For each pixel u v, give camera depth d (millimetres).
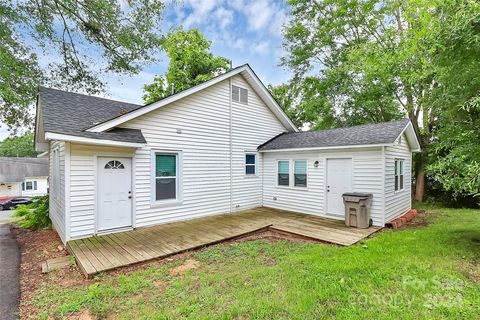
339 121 14594
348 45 13727
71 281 3926
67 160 5547
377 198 6938
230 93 9047
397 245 5145
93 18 9086
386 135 6945
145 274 4047
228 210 8914
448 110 5270
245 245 5504
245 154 9625
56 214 7184
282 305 2922
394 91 12023
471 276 3680
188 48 18484
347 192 7578
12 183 26234
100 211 6070
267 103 10398
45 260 4953
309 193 8586
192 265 4402
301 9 14266
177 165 7562
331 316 2727
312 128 18531
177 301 3172
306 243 5637
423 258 4359
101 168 6094
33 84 9438
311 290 3287
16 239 6836
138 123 6664
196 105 7988
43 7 8539
